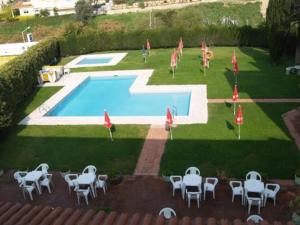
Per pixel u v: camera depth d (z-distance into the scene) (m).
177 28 40.16
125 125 20.55
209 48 39.38
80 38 41.00
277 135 17.77
